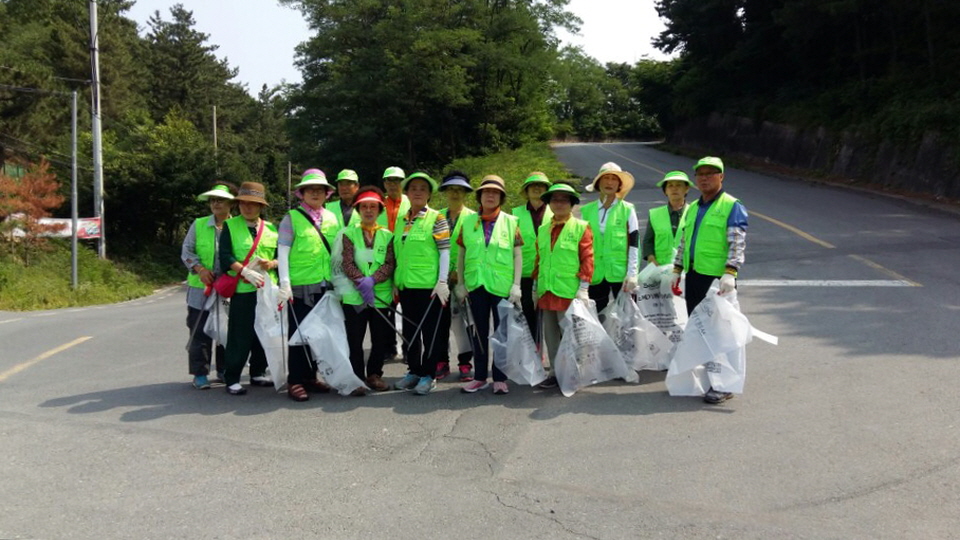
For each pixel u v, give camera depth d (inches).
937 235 605.6
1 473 184.7
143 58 2490.2
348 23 1533.0
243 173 1486.2
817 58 1455.5
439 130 1710.1
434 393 253.3
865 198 913.5
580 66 1989.4
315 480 178.2
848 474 173.0
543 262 248.1
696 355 231.8
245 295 253.8
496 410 231.0
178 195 1376.7
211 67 2817.4
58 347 371.2
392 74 1443.2
